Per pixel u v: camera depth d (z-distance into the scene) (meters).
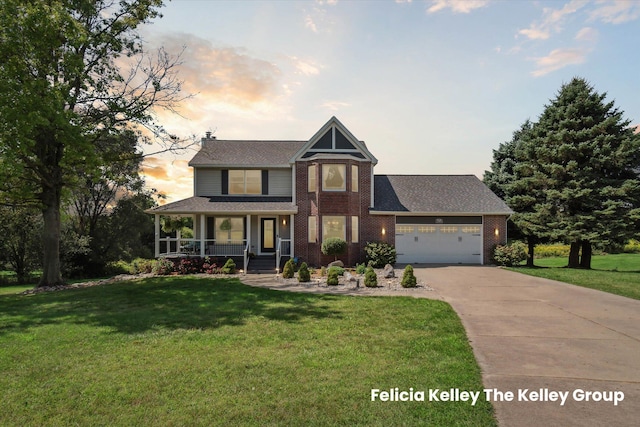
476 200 21.77
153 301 10.73
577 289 12.31
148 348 6.30
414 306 9.55
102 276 27.50
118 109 16.41
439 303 9.95
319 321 8.07
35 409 4.23
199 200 20.81
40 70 14.44
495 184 28.89
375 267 19.48
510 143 30.23
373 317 8.40
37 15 12.98
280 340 6.67
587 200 19.84
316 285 13.74
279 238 19.28
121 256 32.47
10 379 5.06
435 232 21.19
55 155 16.14
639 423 3.78
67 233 26.41
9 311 9.74
